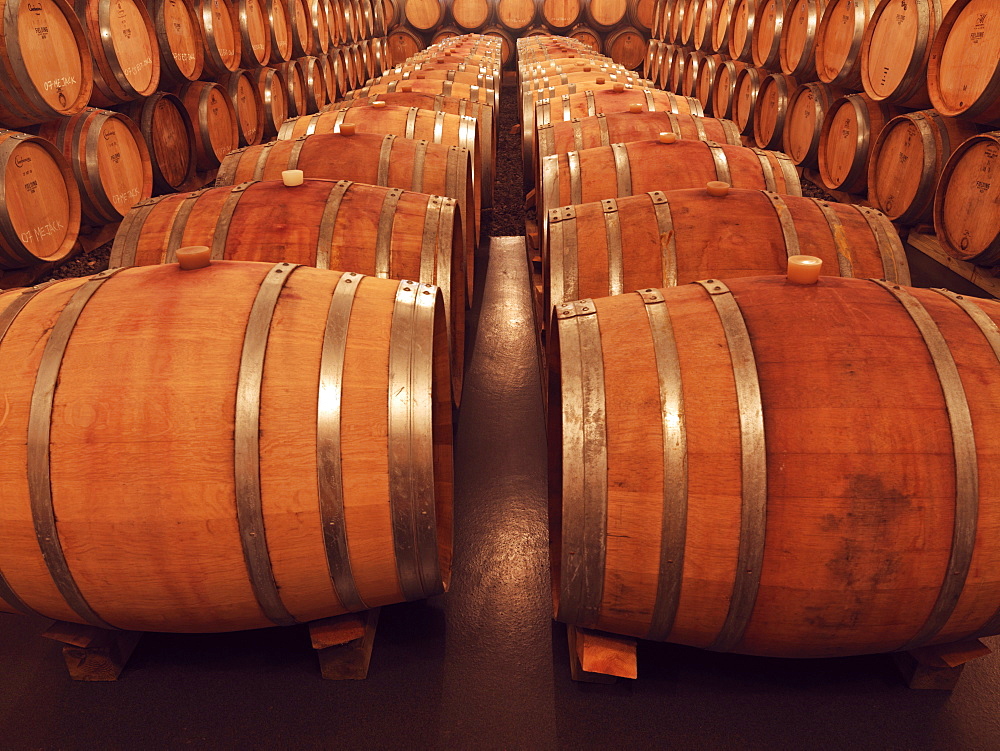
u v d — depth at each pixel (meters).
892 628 2.38
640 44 20.41
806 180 9.78
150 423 2.30
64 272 6.82
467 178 5.54
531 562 3.51
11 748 2.65
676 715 2.73
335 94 15.61
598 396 2.38
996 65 5.62
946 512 2.20
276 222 4.00
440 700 2.80
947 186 6.32
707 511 2.25
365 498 2.42
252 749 2.63
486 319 5.98
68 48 6.52
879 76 7.52
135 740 2.67
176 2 8.66
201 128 9.21
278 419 2.36
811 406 2.23
